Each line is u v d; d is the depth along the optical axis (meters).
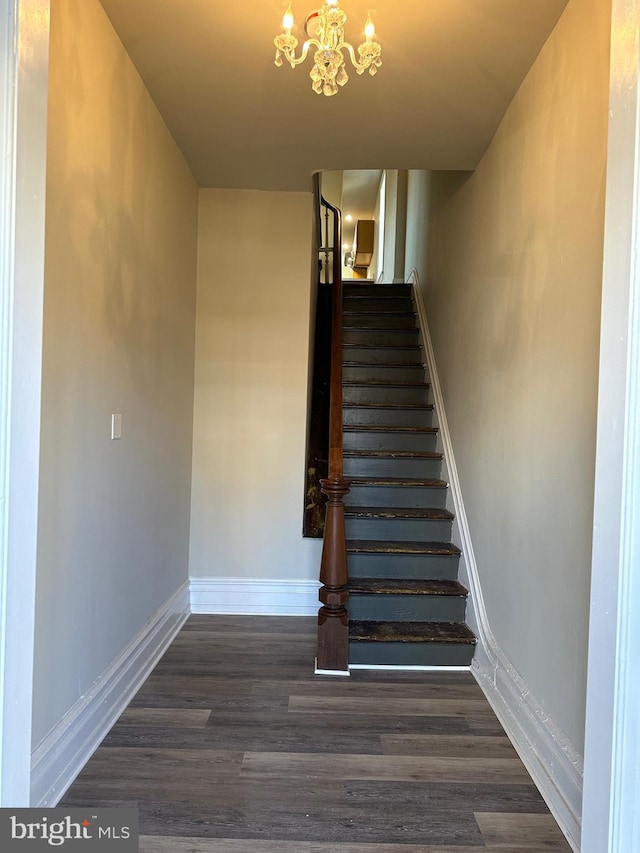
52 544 1.60
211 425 3.39
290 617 3.31
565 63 1.79
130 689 2.28
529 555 2.04
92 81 1.79
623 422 1.04
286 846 1.53
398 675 2.57
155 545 2.64
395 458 3.54
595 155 1.58
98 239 1.88
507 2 1.76
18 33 0.97
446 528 3.17
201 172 3.12
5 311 0.96
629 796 1.03
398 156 2.86
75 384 1.73
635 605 1.03
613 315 1.09
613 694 1.05
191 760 1.88
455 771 1.87
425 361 4.29
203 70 2.16
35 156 1.03
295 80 2.21
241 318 3.39
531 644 2.00
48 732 1.62
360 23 1.86
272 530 3.39
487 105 2.36
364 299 5.02
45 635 1.58
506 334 2.36
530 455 2.04
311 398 3.99
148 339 2.45
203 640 2.92
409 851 1.52
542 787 1.77
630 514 1.03
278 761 1.89
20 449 1.00
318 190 4.05
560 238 1.82
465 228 3.18
